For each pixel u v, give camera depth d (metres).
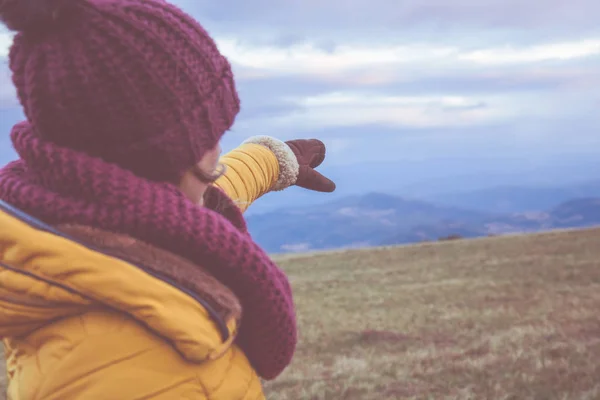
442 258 30.14
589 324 12.81
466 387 8.55
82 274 0.91
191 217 1.00
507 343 11.41
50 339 0.98
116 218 0.95
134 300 0.92
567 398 7.68
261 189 1.57
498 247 31.28
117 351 0.95
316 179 1.71
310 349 12.95
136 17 0.97
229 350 1.10
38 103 0.97
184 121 1.01
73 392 0.95
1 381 9.08
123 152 0.99
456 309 17.03
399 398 8.41
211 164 1.12
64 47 0.95
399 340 13.27
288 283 1.20
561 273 22.19
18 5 0.91
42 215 0.96
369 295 21.73
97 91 0.95
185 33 1.02
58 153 0.95
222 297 1.01
